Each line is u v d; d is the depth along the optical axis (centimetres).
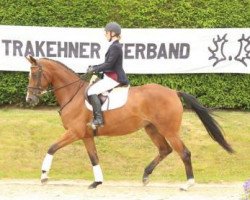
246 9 1638
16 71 1625
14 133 1466
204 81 1644
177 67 1625
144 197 1120
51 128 1493
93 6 1616
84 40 1611
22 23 1617
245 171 1364
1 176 1298
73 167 1362
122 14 1619
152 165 1225
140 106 1181
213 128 1202
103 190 1183
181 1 1627
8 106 1658
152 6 1622
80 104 1186
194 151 1431
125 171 1361
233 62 1631
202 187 1226
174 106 1174
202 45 1625
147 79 1636
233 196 1137
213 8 1631
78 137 1188
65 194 1138
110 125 1184
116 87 1187
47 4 1614
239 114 1642
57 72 1205
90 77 1266
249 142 1475
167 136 1179
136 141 1462
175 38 1617
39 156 1393
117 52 1160
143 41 1612
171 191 1183
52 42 1612
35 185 1220
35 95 1195
